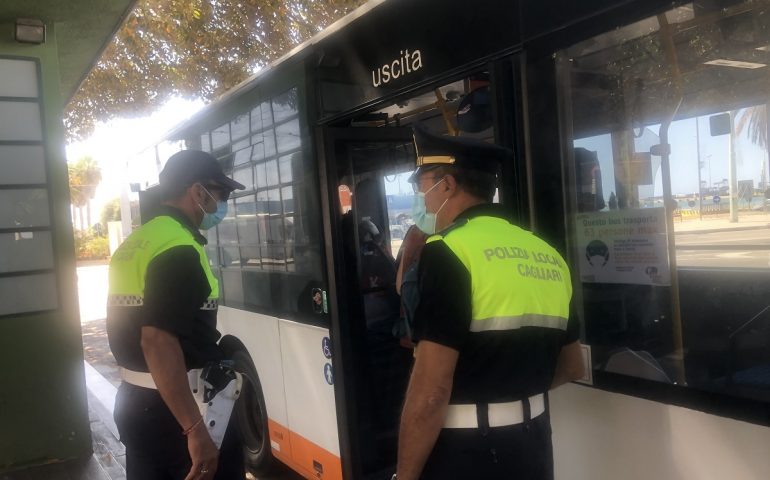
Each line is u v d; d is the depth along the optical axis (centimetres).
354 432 345
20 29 476
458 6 257
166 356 226
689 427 196
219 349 255
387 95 296
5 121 482
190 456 238
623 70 214
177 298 228
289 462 410
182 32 932
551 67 226
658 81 209
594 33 210
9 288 480
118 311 242
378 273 386
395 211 398
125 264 242
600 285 222
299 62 356
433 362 170
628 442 212
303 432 389
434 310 172
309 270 368
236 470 260
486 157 194
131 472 249
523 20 232
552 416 235
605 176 220
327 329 357
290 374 399
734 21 194
